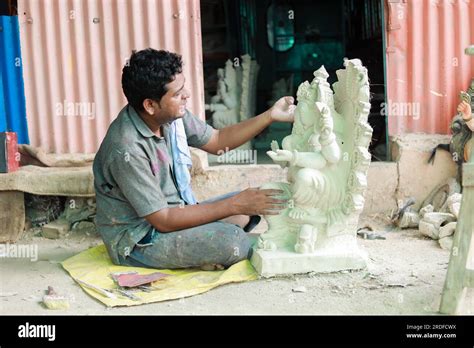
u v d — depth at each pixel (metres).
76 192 4.82
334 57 9.87
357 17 8.65
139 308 3.31
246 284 3.59
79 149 5.21
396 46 5.13
